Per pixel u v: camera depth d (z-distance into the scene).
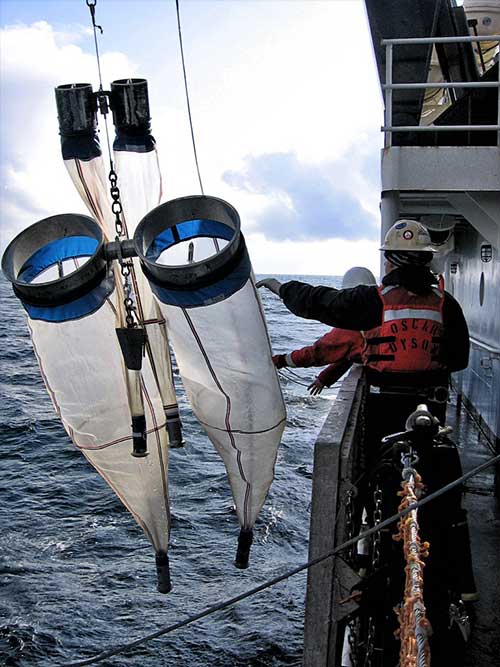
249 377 2.69
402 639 2.33
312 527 3.36
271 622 10.72
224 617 10.88
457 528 3.88
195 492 17.05
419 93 7.52
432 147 6.46
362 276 5.48
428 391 4.45
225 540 13.96
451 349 4.38
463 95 7.97
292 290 4.43
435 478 3.81
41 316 2.61
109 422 2.78
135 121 2.75
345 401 4.09
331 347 4.44
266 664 9.74
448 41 6.25
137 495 2.90
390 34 7.57
